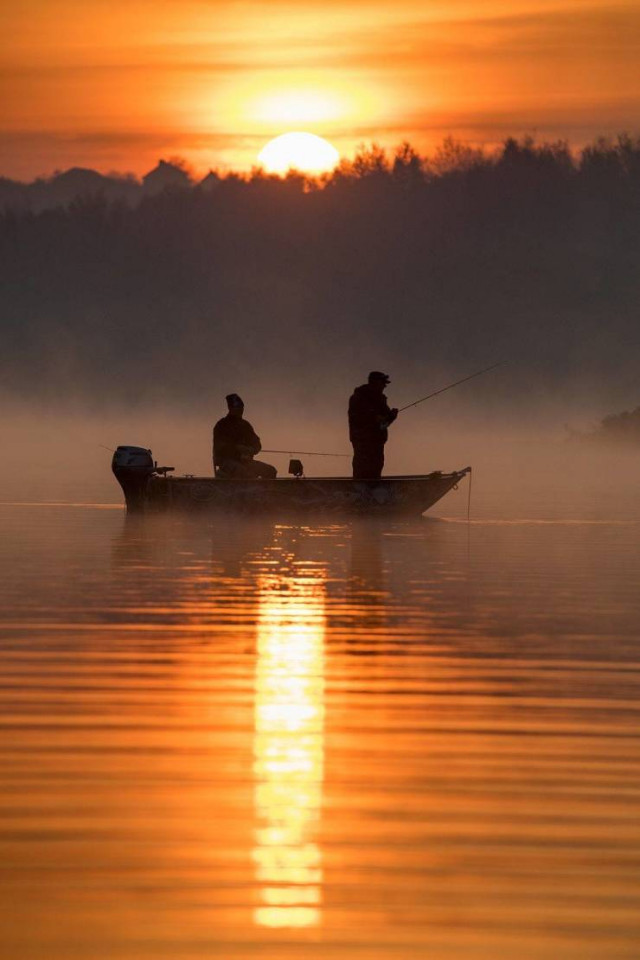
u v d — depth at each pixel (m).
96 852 23.97
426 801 26.45
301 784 27.27
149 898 22.36
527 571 56.22
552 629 42.50
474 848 24.30
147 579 53.44
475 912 22.02
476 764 28.55
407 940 21.20
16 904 22.14
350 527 75.69
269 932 21.38
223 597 48.84
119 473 80.56
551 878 23.16
